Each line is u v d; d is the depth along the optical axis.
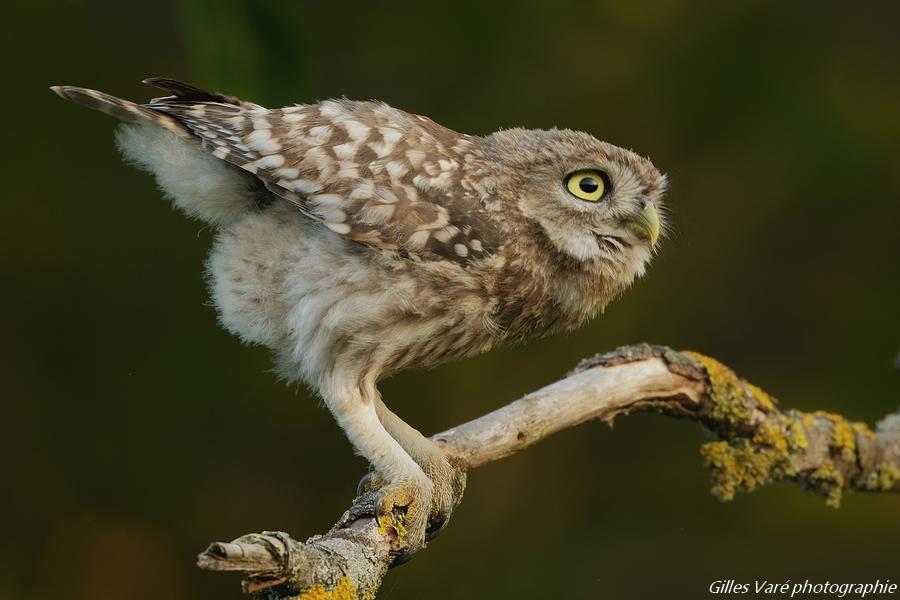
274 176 7.00
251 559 5.10
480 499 12.66
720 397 7.99
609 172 7.42
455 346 7.27
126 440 12.32
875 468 8.38
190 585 12.09
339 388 6.95
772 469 8.11
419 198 6.96
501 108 12.23
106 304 12.46
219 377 12.55
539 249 7.27
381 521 6.37
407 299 6.86
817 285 12.80
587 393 7.64
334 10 12.04
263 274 7.07
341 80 12.07
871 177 12.56
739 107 12.57
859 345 12.66
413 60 12.16
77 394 12.33
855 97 12.57
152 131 7.45
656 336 12.73
